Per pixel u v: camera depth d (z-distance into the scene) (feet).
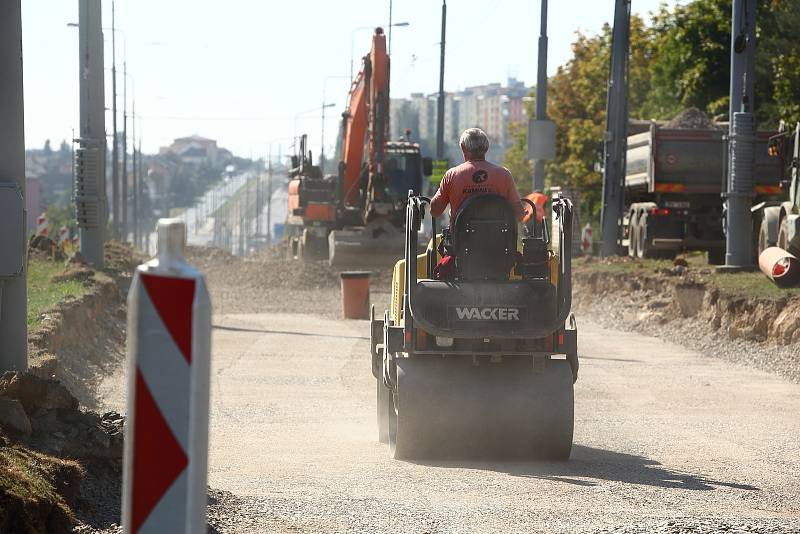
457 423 97.60
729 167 252.01
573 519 72.13
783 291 204.64
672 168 330.75
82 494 68.80
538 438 98.53
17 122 86.99
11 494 55.57
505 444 99.19
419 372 98.37
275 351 194.59
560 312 96.63
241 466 94.58
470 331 95.45
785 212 237.66
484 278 96.84
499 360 98.68
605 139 347.97
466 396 97.50
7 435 68.64
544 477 90.63
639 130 383.86
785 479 92.89
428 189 483.10
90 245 263.90
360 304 262.47
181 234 32.55
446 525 69.41
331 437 116.16
